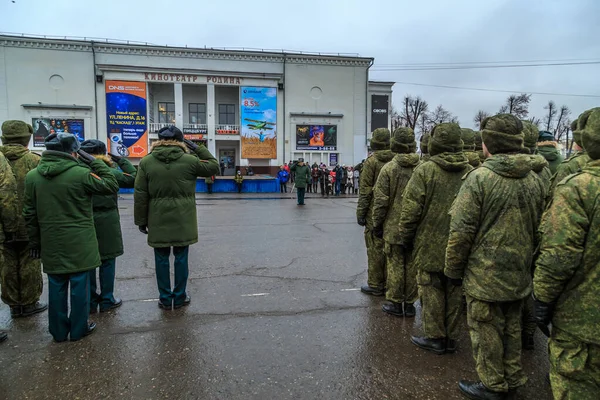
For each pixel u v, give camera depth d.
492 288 2.42
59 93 28.12
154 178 4.09
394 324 3.88
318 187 27.36
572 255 1.78
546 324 1.96
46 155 3.34
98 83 28.42
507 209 2.40
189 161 4.19
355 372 2.99
